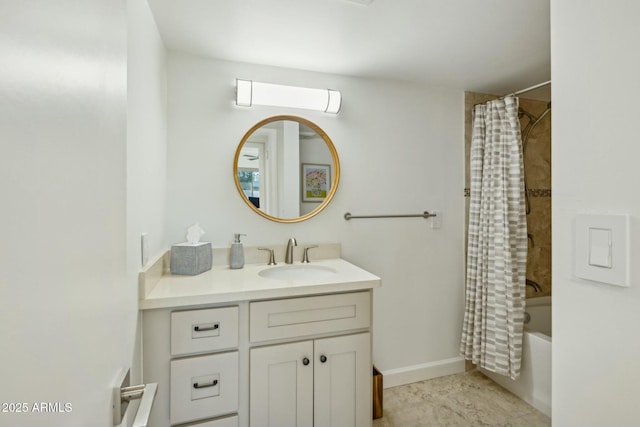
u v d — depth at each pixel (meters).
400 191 2.34
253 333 1.45
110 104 0.52
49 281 0.32
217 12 1.46
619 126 0.51
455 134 2.48
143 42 1.29
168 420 1.34
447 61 1.99
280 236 2.07
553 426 0.62
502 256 2.15
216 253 1.93
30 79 0.29
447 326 2.47
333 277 1.68
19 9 0.27
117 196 0.56
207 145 1.92
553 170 0.62
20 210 0.27
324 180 2.15
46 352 0.31
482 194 2.29
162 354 1.34
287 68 2.07
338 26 1.60
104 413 0.49
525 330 2.15
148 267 1.34
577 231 0.57
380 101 2.28
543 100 2.71
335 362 1.56
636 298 0.49
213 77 1.93
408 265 2.37
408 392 2.21
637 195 0.49
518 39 1.73
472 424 1.88
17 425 0.27
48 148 0.32
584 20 0.56
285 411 1.49
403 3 1.41
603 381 0.53
